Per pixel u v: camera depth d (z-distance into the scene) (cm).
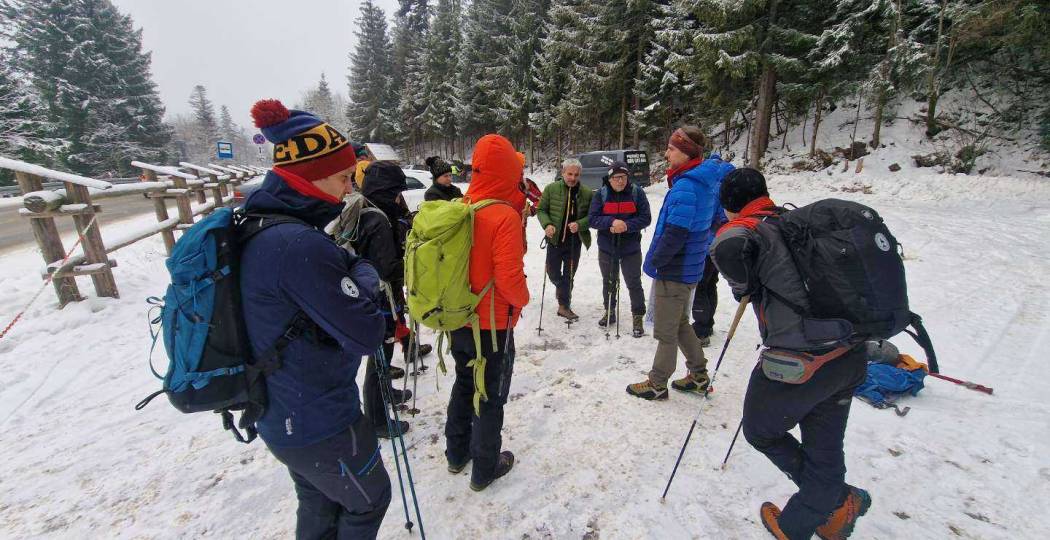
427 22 4212
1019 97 1428
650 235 885
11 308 451
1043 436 247
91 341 405
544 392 326
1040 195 1096
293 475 155
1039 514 199
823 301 158
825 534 182
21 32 3197
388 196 300
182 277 121
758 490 226
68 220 1159
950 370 324
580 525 210
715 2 1388
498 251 201
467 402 237
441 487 235
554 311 491
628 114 1988
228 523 214
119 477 244
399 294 311
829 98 1533
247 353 128
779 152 1716
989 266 576
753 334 416
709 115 1780
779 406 175
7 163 412
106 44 3541
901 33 1357
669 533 203
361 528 155
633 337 420
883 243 155
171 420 298
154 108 3809
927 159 1359
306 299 122
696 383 316
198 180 846
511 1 2855
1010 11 1229
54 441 274
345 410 141
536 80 2484
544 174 2558
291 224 127
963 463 233
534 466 250
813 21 1483
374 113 4231
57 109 3206
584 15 2053
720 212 386
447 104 3381
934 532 195
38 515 218
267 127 130
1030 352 341
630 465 248
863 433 261
